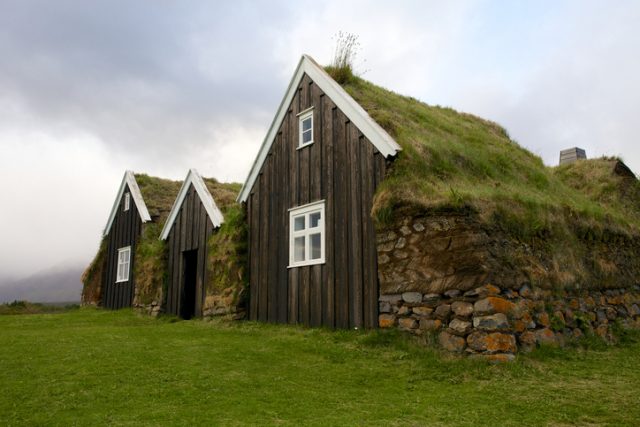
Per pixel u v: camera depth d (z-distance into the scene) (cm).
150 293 1914
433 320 860
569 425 509
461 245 843
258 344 1005
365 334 974
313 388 668
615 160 1822
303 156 1295
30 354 884
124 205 2502
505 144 1645
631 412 546
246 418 530
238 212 1492
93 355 873
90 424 509
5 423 511
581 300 1027
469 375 715
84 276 2752
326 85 1257
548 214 1038
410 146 1039
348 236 1103
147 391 638
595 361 823
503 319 784
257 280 1391
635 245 1345
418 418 533
